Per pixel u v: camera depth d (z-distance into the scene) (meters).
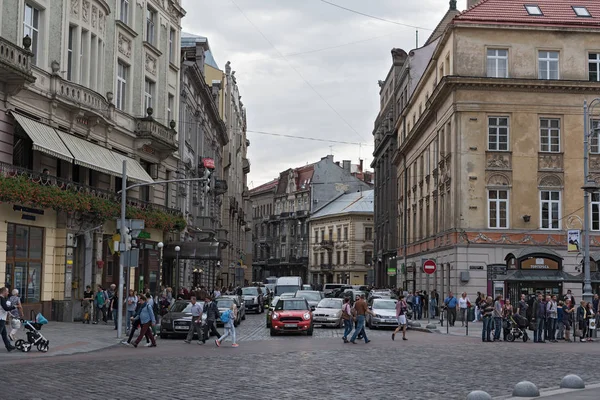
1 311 20.88
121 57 39.69
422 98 59.34
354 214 116.06
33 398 12.41
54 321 32.50
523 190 44.94
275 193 144.00
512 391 13.86
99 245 36.59
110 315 35.31
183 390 13.65
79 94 33.41
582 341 29.80
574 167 45.25
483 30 45.56
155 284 43.91
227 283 88.00
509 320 29.36
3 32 28.36
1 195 26.61
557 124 45.69
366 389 14.05
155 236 43.72
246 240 126.31
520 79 44.78
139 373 16.36
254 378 15.59
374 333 34.03
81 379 15.11
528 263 38.56
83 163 31.95
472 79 44.81
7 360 19.00
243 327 38.31
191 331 26.33
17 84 27.88
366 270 115.81
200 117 61.81
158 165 44.84
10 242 29.22
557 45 45.69
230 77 95.19
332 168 131.38
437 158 51.34
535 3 47.88
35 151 30.95
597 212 45.19
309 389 13.95
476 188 44.94
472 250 44.34
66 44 33.19
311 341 27.95
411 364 18.94
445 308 39.25
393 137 76.81
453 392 13.77
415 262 61.28
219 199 74.69
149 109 41.81
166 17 47.12
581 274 38.78
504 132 45.56
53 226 32.59
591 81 45.03
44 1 31.27
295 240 135.62
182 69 51.75
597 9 47.78
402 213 70.56
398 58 78.06
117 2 39.25
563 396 12.50
